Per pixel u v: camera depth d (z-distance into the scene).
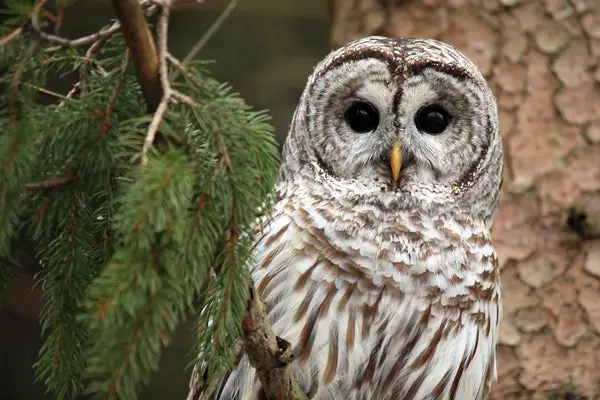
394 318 7.60
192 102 4.95
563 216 10.14
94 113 5.11
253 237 5.70
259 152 5.31
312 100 8.43
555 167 10.26
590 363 9.77
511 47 10.60
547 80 10.52
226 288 5.32
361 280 7.62
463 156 8.38
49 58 5.31
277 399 6.20
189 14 13.70
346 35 11.03
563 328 9.88
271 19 13.96
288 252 7.71
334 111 8.34
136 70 4.84
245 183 5.19
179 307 4.67
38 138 4.98
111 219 5.36
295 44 14.25
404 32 10.80
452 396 7.85
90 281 5.69
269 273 7.65
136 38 4.75
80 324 5.75
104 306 4.48
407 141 8.20
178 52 13.69
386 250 7.80
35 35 4.80
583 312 9.91
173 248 4.66
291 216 7.95
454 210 8.26
